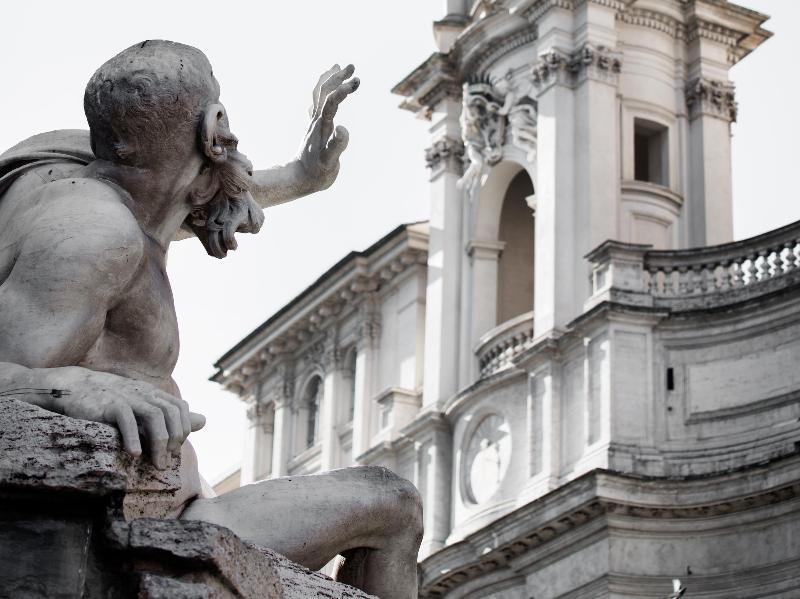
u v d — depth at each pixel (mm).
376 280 49031
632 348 36719
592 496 34719
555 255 40281
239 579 3375
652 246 37312
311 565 3980
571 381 38312
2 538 3289
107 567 3311
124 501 3365
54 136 4109
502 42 44031
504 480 39531
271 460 53531
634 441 36031
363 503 4027
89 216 3701
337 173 4590
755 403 35406
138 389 3510
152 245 3945
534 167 42156
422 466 43375
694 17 43375
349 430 49281
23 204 3867
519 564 36969
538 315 39906
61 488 3273
